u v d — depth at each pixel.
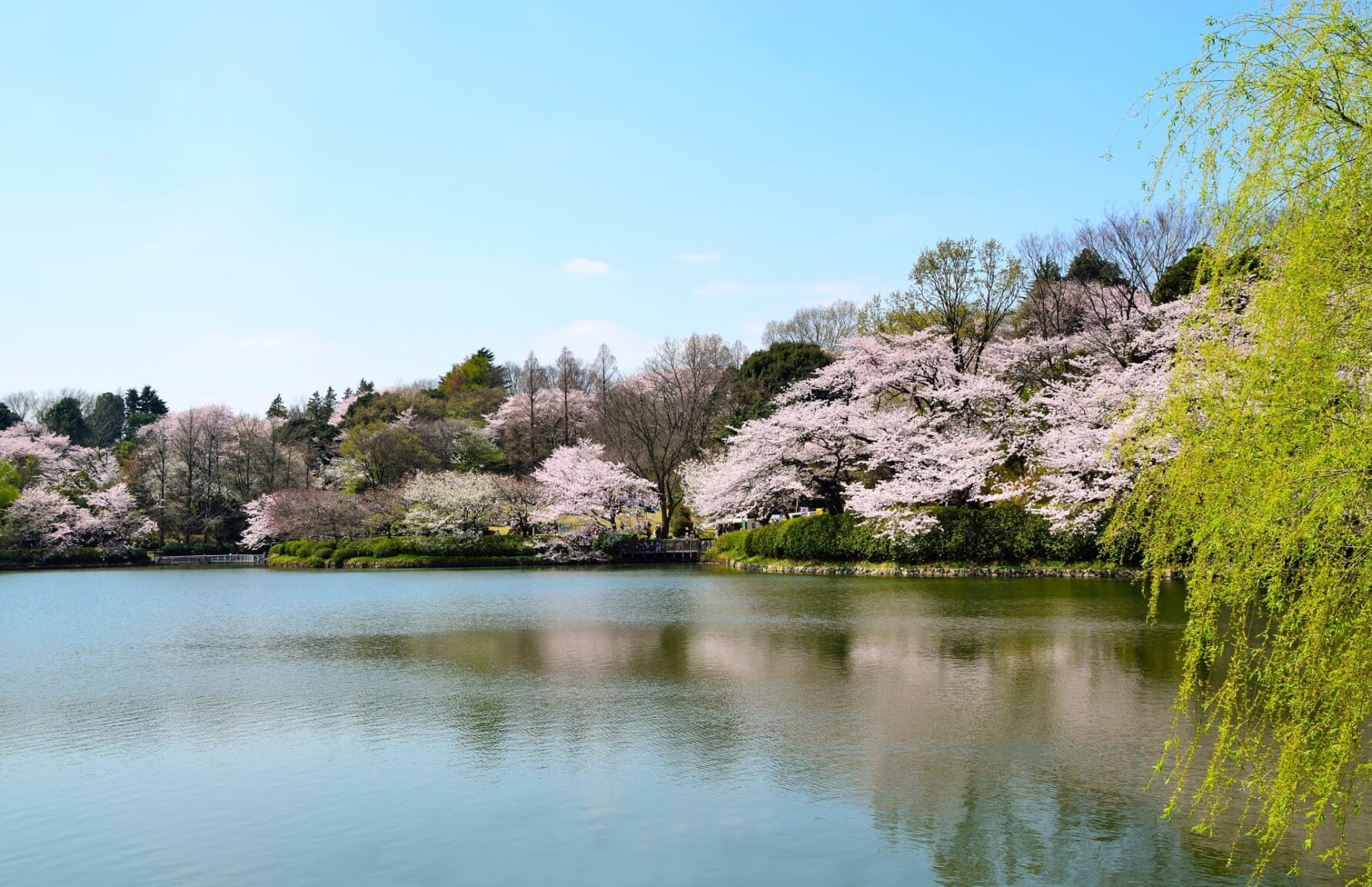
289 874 8.17
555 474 57.62
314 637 21.95
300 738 12.42
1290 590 6.18
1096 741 11.70
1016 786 10.13
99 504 64.50
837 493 46.12
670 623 23.38
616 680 15.96
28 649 20.53
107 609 29.45
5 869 8.38
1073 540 34.50
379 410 82.69
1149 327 36.78
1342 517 5.87
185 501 69.81
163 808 9.84
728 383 68.06
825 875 8.03
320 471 75.88
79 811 9.78
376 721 13.27
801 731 12.39
